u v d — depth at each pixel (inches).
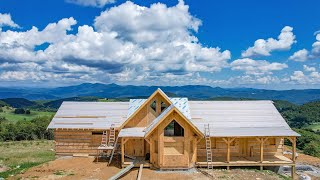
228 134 1246.9
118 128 1358.3
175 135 1235.9
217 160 1288.1
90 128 1370.6
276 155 1370.6
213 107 1438.2
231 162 1253.1
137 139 1363.2
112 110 1477.6
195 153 1236.5
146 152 1354.6
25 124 3366.1
